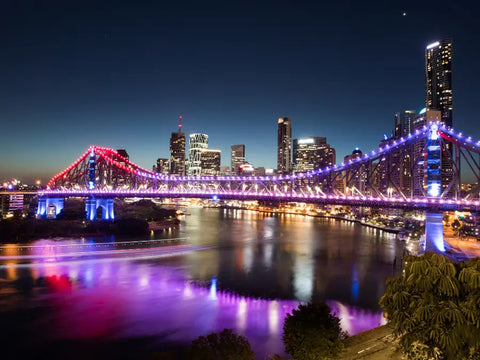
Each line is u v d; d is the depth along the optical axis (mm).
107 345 45844
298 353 28953
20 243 121312
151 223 183000
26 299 62750
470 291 19844
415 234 143000
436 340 19516
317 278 77125
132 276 78312
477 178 86750
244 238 140750
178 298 63500
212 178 154875
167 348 44844
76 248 112375
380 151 103438
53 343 46469
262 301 61906
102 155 182500
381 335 38281
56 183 197875
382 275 79750
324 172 115625
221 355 25859
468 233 144125
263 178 136125
